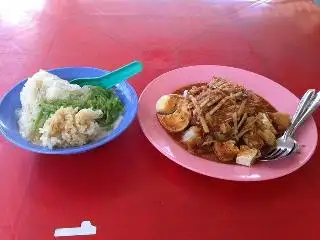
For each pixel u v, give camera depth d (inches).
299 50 49.1
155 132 34.5
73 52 46.3
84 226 28.7
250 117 35.8
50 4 54.3
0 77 41.7
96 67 44.3
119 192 31.2
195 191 31.7
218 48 48.7
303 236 28.9
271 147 34.6
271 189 32.3
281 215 30.3
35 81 35.5
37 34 48.6
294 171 32.9
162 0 56.9
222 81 38.4
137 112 36.1
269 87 40.8
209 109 35.6
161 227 29.0
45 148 31.5
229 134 34.7
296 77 44.8
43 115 33.8
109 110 35.3
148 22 52.2
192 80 41.0
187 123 35.1
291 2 58.2
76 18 51.9
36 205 30.0
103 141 32.1
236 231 29.0
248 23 53.5
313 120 36.6
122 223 29.0
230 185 32.4
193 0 57.6
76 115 32.5
